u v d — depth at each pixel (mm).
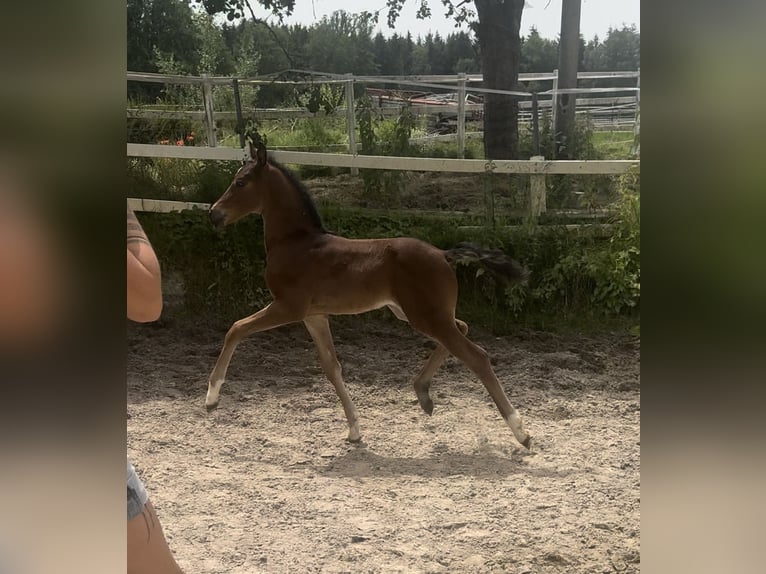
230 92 10523
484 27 9523
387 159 7617
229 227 7086
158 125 9242
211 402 4523
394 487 3805
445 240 6977
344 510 3498
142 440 4430
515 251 6949
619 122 11695
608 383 5582
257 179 4621
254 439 4523
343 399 4535
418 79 10055
